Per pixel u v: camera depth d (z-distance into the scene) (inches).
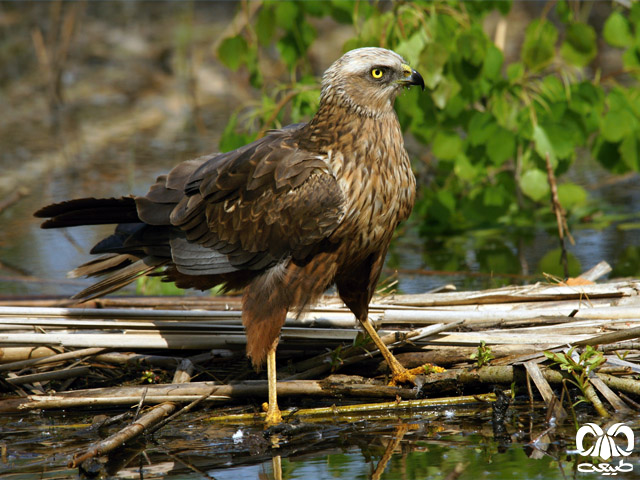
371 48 350.9
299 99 558.3
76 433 337.1
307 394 358.3
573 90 548.7
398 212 347.9
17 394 373.1
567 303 405.1
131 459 305.6
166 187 371.6
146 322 388.2
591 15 1056.8
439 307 412.8
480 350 352.2
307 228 339.6
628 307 384.5
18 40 1102.4
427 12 547.5
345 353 373.7
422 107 547.2
